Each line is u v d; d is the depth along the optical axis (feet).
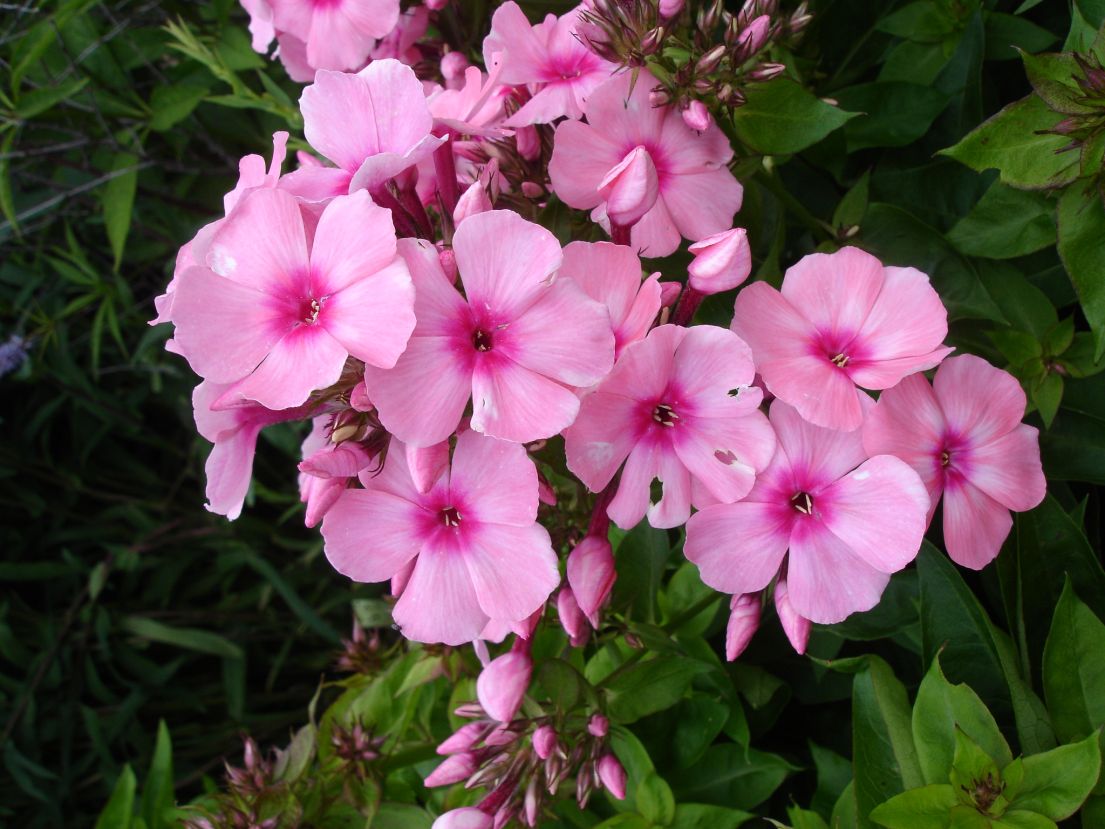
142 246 1.12
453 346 0.51
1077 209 0.60
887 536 0.54
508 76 0.63
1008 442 0.57
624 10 0.59
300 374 0.51
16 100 0.87
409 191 0.57
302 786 0.78
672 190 0.61
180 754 1.17
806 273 0.55
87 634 1.15
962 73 0.70
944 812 0.56
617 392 0.53
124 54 0.98
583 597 0.58
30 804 1.14
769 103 0.63
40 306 1.17
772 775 0.72
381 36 0.69
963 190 0.71
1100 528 0.72
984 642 0.60
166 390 1.19
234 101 0.83
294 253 0.53
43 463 1.21
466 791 0.75
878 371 0.55
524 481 0.54
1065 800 0.55
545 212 0.63
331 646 1.25
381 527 0.56
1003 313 0.67
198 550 1.23
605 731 0.64
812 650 0.70
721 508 0.56
